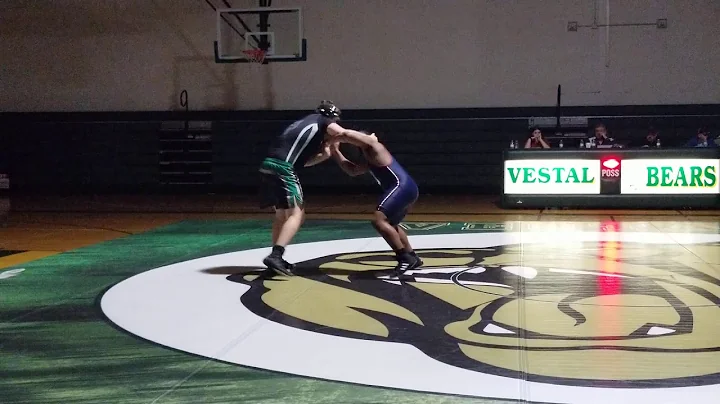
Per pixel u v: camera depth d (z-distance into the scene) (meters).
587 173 11.84
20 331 4.43
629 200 11.78
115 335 4.31
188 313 4.85
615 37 14.84
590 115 14.98
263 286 5.74
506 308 4.89
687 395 3.19
